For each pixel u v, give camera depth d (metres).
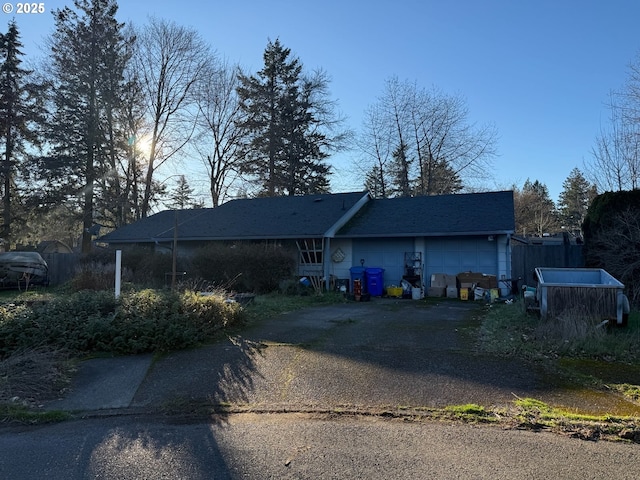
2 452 3.54
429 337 7.58
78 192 26.27
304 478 3.05
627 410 4.30
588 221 12.11
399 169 32.44
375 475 3.08
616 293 7.86
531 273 15.91
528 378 5.29
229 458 3.37
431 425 3.99
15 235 28.16
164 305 7.47
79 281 14.40
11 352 6.13
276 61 33.31
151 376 5.54
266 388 5.05
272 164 31.81
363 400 4.63
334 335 7.77
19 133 27.02
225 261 15.27
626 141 15.35
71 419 4.30
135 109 27.62
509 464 3.23
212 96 30.14
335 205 18.53
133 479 3.08
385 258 16.08
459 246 15.23
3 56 26.64
